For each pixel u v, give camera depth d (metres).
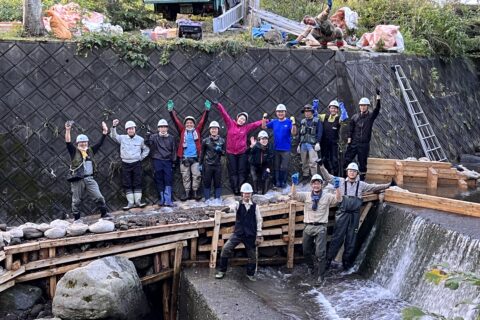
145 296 9.49
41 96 11.05
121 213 11.04
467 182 12.57
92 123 11.36
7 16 14.65
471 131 17.81
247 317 7.94
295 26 15.45
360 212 10.58
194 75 12.10
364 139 11.56
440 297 8.31
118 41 11.53
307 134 11.94
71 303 8.41
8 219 10.68
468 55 19.64
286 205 10.40
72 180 10.22
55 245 9.00
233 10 16.25
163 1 18.00
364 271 10.21
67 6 13.65
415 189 11.99
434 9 18.80
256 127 11.83
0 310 8.57
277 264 10.49
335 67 13.09
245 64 12.46
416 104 15.20
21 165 10.86
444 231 8.80
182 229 9.82
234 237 9.35
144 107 11.74
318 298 9.18
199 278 9.45
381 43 15.67
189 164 11.59
